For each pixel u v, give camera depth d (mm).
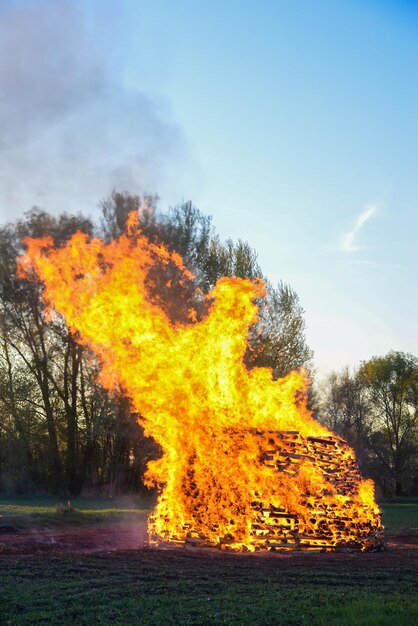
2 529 17938
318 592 10547
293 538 15688
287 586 11133
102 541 16734
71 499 37250
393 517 29094
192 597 10117
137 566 12852
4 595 10055
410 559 14945
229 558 14375
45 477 43781
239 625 8641
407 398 66688
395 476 65062
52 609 9336
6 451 42000
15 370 43719
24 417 43000
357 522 16547
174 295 38719
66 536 17438
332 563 13922
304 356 42906
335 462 17422
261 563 13680
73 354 43062
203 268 41156
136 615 9039
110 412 40375
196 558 14211
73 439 43125
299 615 9117
